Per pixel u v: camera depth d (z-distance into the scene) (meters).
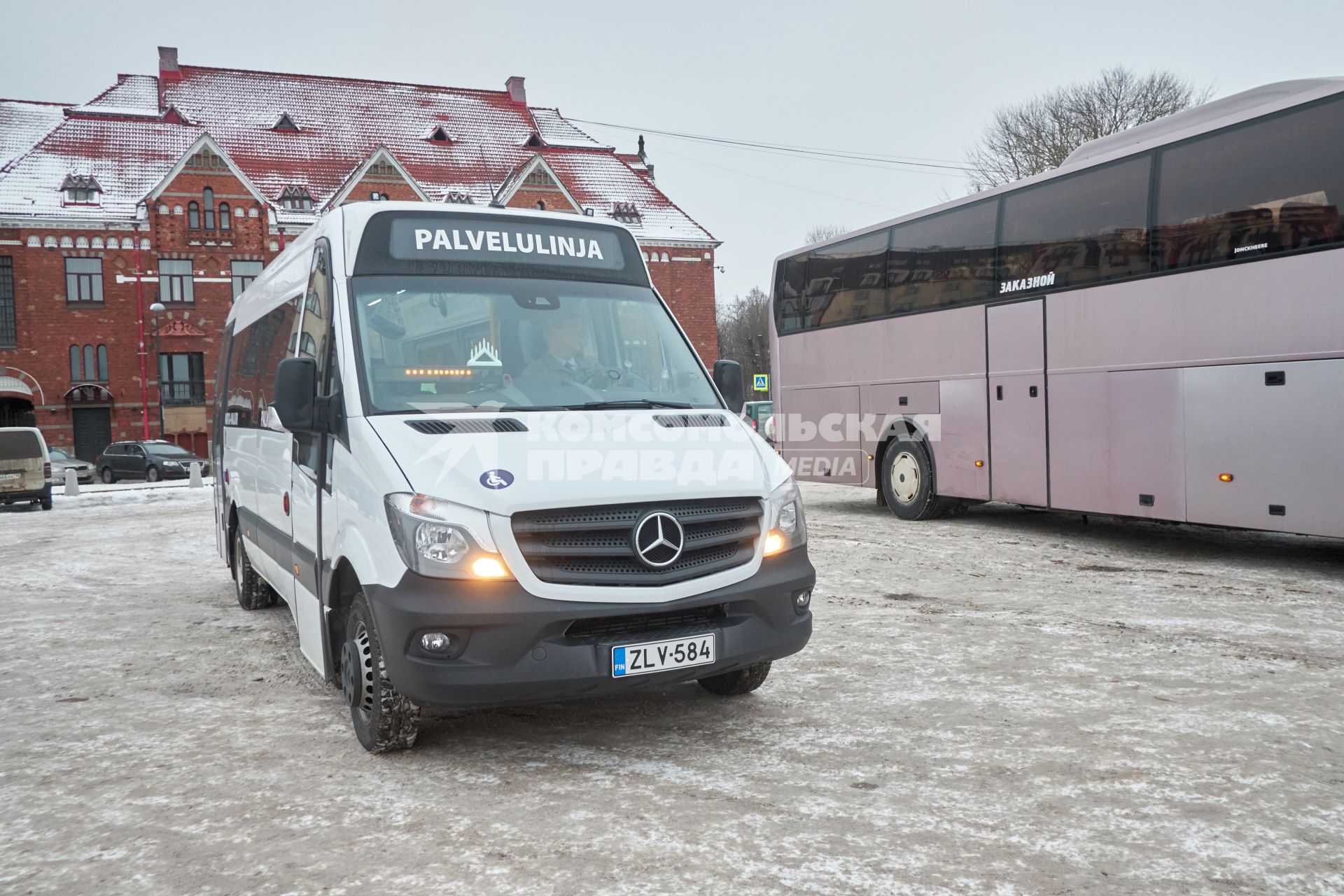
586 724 5.39
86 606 9.70
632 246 6.27
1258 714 5.27
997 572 10.00
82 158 47.25
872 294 14.70
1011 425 12.20
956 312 13.07
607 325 5.73
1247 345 9.31
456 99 57.56
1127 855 3.65
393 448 4.68
